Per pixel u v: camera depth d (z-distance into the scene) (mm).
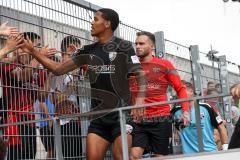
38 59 4812
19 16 5621
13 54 5414
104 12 4758
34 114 5492
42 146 5531
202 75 9062
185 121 5551
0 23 5441
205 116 6176
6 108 5312
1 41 5266
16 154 5293
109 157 5875
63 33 6047
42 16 5848
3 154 3084
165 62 5531
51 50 4871
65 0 6117
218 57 9609
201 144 4688
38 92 5535
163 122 5488
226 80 9516
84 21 6340
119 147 4609
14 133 5293
